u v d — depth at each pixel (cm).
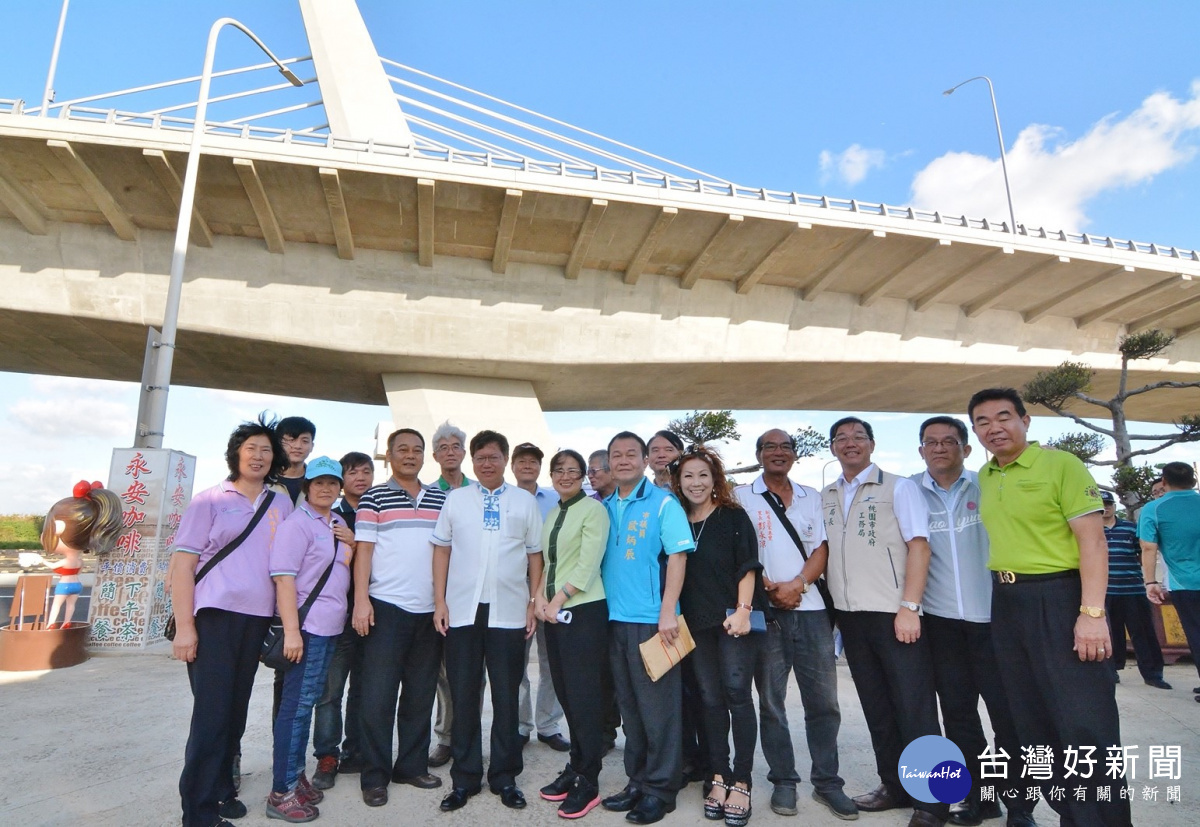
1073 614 276
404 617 367
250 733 461
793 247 1983
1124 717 510
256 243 1833
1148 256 2095
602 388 2355
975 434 313
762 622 334
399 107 2136
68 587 732
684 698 392
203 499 320
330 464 365
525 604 375
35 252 1720
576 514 363
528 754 441
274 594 333
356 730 398
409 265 1930
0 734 450
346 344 1895
